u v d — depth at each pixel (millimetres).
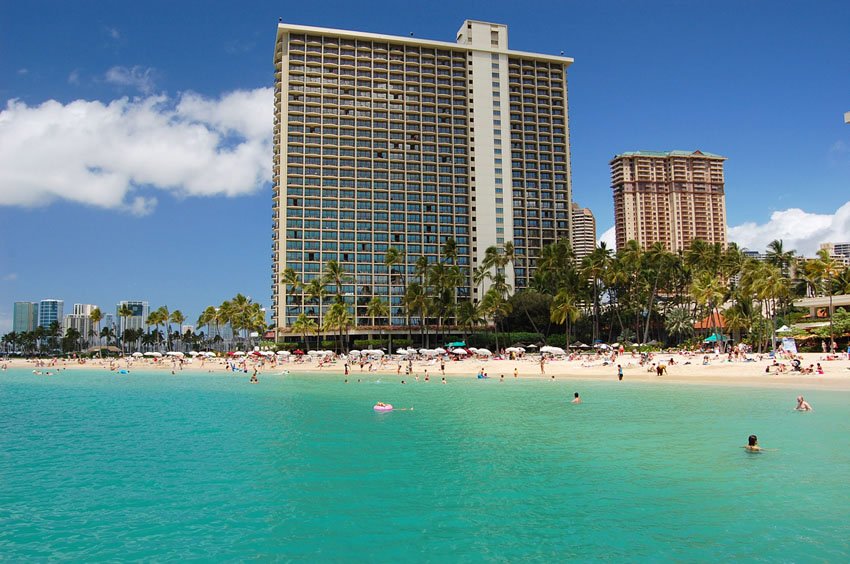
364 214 159625
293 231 153625
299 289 149250
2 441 31844
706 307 119250
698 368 69375
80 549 15820
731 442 28438
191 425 37094
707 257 123625
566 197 176375
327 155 158625
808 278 114188
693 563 14359
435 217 165125
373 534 16656
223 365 113438
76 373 106875
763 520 17312
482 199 168250
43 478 23344
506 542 15891
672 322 118938
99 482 22625
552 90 181750
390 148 164625
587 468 23875
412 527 17203
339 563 14641
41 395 60781
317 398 53125
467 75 173250
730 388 52906
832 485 20797
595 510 18500
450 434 32375
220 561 14898
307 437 32062
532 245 171250
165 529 17297
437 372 84875
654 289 122750
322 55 163375
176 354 131000
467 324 138125
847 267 111062
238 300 167250
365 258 158125
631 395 49844
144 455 27609
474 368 88062
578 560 14625
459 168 170375
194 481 22594
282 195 153625
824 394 46312
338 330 150375
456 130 171625
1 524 17859
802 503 18812
